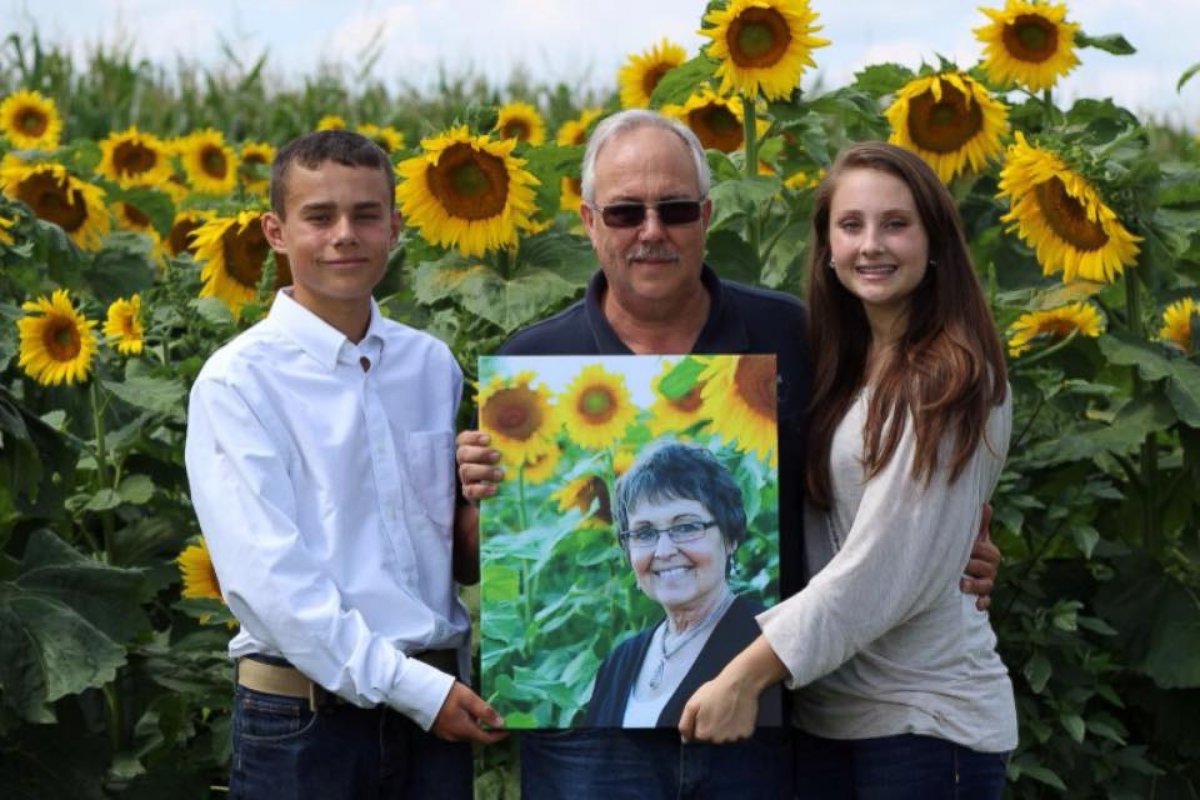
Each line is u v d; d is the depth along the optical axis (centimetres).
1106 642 486
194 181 869
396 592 335
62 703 455
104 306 639
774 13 484
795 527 349
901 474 323
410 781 345
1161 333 505
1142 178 469
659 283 338
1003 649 471
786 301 361
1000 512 455
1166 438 545
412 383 350
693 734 325
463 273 480
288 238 338
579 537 332
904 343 333
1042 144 480
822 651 321
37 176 646
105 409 520
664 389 332
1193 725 486
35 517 458
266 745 336
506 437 333
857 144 343
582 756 340
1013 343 482
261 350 336
